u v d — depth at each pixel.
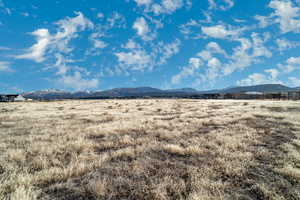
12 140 7.32
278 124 10.90
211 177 3.96
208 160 5.01
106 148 6.51
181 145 6.65
